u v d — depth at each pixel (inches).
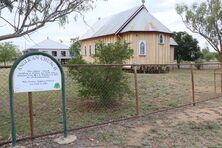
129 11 1331.2
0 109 369.1
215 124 309.7
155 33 1232.8
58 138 254.1
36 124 303.3
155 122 317.4
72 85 458.3
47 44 2162.9
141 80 734.5
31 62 234.4
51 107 383.6
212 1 1518.2
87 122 313.9
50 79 244.2
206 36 1547.7
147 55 1224.2
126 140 254.2
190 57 1931.6
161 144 246.1
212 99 479.2
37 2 333.4
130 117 331.9
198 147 241.0
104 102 380.5
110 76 375.9
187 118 337.7
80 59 381.4
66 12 349.4
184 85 673.6
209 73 1125.7
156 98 473.7
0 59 1475.1
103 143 246.1
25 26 339.3
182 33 1919.3
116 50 390.9
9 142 241.4
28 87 234.7
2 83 529.7
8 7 326.3
